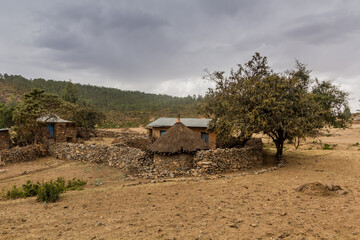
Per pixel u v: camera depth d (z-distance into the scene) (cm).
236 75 2170
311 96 1734
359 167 1750
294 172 1580
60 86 15338
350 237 579
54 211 866
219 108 2103
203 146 1683
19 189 1184
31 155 2258
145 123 9119
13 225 723
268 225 679
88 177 1566
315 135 1766
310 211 789
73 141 3023
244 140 2216
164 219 752
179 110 11469
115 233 644
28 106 2389
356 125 5725
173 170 1548
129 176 1534
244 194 1042
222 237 604
